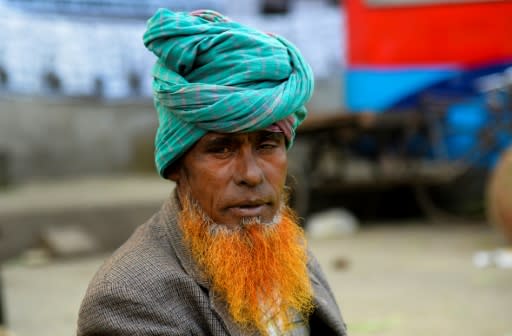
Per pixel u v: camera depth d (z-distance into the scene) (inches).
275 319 82.7
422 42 434.3
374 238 370.6
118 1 449.7
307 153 425.7
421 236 374.3
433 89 435.5
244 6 471.8
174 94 75.2
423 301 240.4
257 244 80.3
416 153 436.8
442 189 441.4
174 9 462.0
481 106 422.6
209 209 80.2
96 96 453.1
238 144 78.6
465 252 326.3
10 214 341.1
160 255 78.7
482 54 427.8
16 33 421.4
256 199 79.8
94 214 362.3
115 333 72.3
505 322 214.8
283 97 75.9
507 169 319.3
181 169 83.2
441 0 427.5
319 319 90.0
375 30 439.8
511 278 272.1
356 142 457.1
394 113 394.6
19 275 296.8
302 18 478.0
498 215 324.2
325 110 482.3
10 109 470.0
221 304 78.9
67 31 437.7
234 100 73.8
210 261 79.1
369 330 208.4
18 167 474.3
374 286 263.1
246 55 75.4
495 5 421.7
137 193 410.3
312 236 379.2
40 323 219.1
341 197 425.4
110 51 453.1
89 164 498.3
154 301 74.0
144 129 506.9
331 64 481.1
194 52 75.1
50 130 484.7
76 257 333.7
